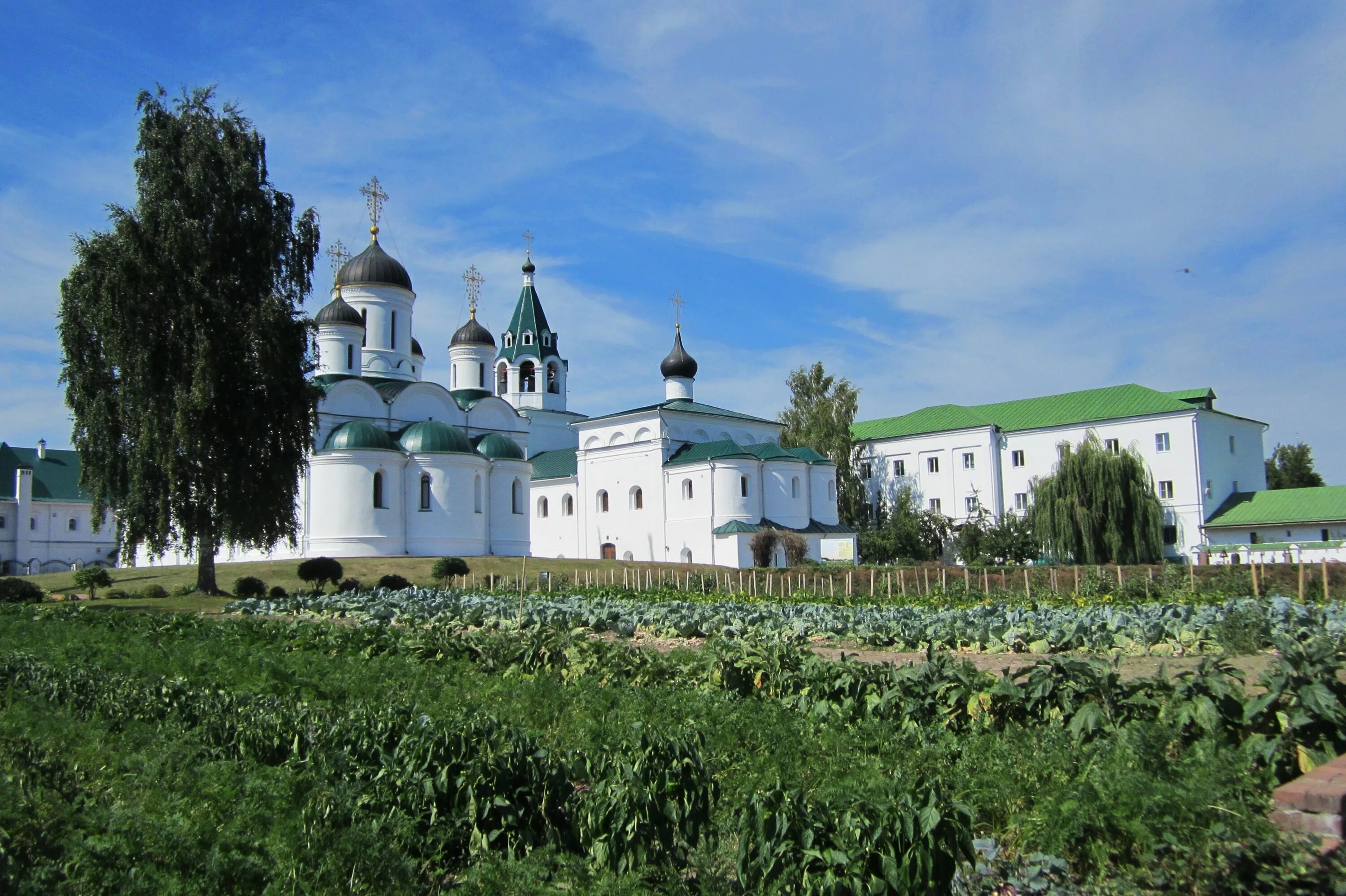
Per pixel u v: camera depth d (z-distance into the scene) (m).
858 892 7.82
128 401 41.56
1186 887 8.87
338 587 47.31
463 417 74.12
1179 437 76.31
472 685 17.20
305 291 47.00
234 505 42.62
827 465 77.00
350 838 8.64
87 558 92.75
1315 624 23.84
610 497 79.75
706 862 9.22
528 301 94.06
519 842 9.52
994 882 9.15
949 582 48.72
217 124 44.16
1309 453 116.38
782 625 28.14
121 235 41.56
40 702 14.12
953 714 12.98
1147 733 10.34
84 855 8.48
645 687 16.83
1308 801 8.98
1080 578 45.03
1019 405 88.44
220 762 10.90
